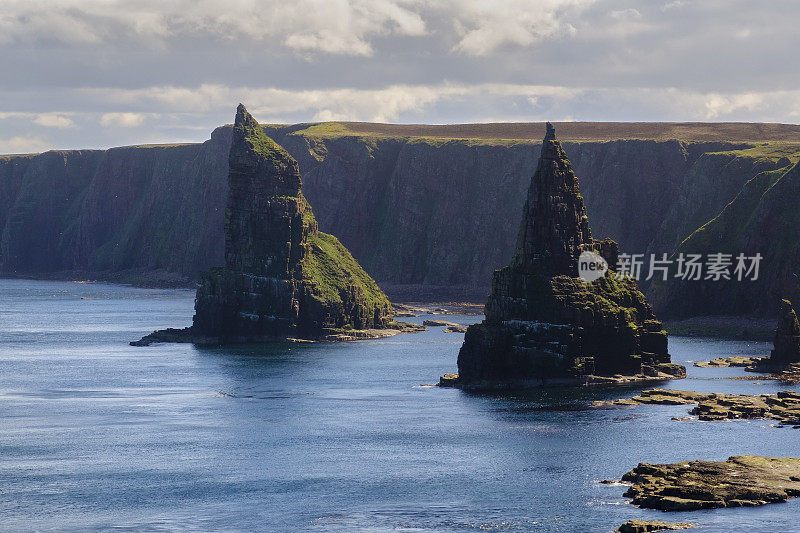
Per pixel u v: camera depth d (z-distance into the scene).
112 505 177.00
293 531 163.00
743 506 166.38
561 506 171.38
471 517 167.62
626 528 155.62
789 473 179.00
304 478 192.50
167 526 166.38
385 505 175.12
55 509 174.88
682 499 167.12
